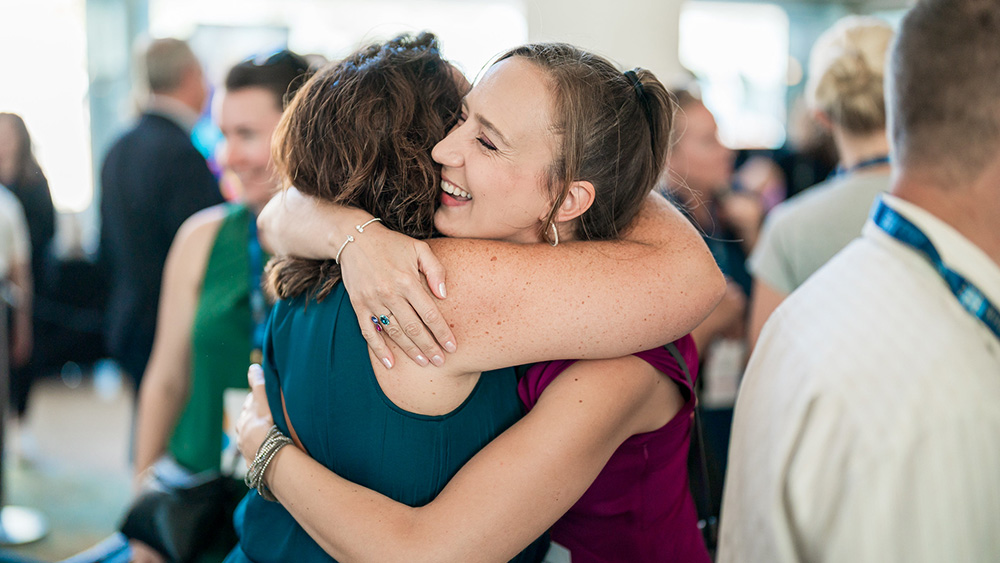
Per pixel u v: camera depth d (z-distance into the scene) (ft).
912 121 2.86
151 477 5.31
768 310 6.25
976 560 2.46
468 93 3.36
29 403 13.01
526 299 2.99
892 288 2.76
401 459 3.10
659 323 3.09
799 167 12.51
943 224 2.75
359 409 3.14
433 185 3.31
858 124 5.89
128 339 9.69
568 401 3.06
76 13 17.89
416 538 2.92
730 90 22.91
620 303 3.02
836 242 5.86
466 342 3.00
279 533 3.49
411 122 3.32
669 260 3.21
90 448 13.93
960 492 2.46
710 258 3.35
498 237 3.39
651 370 3.28
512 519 2.93
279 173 3.69
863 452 2.53
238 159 5.71
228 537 5.04
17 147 13.57
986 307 2.65
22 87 17.07
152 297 9.56
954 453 2.47
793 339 2.88
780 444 2.72
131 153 9.48
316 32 19.62
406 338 2.99
